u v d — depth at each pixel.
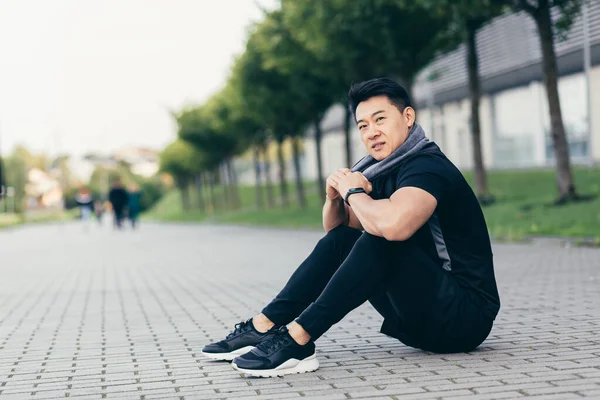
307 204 35.94
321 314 3.73
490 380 3.46
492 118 36.81
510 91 35.28
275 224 27.88
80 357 4.61
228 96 33.81
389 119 3.80
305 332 3.75
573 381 3.37
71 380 3.93
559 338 4.48
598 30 24.67
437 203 3.67
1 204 75.38
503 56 31.38
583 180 21.36
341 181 3.77
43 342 5.29
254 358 3.76
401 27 18.78
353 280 3.67
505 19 30.86
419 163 3.71
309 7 19.70
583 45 25.62
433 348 4.00
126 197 36.72
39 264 14.48
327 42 19.58
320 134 29.91
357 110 3.88
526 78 32.75
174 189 106.94
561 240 12.55
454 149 40.22
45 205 112.75
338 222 4.01
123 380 3.86
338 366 3.94
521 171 28.92
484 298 3.89
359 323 5.50
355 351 4.36
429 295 3.75
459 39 20.12
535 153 33.41
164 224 43.84
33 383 3.89
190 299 7.73
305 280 3.99
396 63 19.67
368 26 18.64
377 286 3.73
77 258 16.00
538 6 16.66
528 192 21.97
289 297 4.02
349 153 27.02
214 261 13.27
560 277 8.12
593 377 3.43
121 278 10.73
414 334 3.96
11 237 31.38
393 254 3.73
